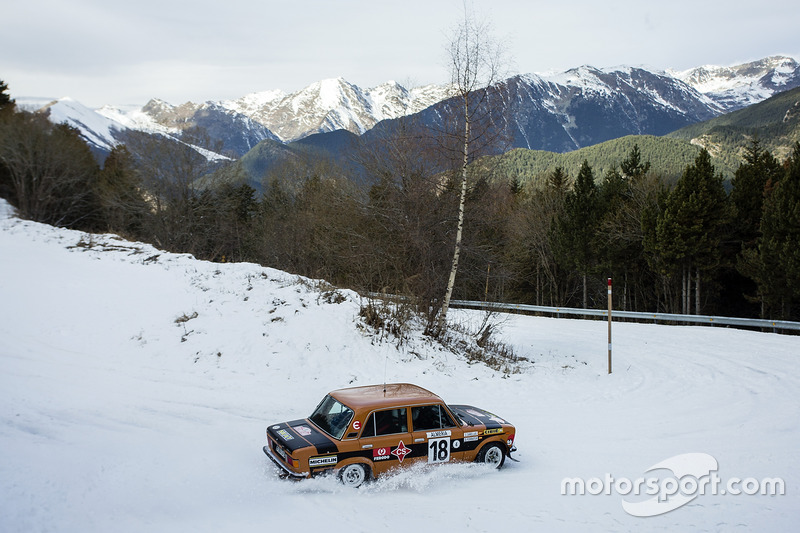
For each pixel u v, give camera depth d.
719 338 24.78
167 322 16.98
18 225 28.61
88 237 27.62
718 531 6.98
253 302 18.92
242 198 58.72
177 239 46.44
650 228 38.66
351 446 8.50
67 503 7.06
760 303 39.44
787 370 18.17
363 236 34.38
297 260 42.19
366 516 7.24
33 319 16.66
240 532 6.51
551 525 7.07
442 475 9.09
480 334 23.05
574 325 31.77
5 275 20.11
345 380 14.99
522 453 10.64
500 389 16.00
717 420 13.23
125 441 9.63
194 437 10.16
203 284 20.34
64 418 10.52
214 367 14.78
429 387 15.32
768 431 12.26
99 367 14.05
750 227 37.81
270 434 9.08
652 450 10.89
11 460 8.27
